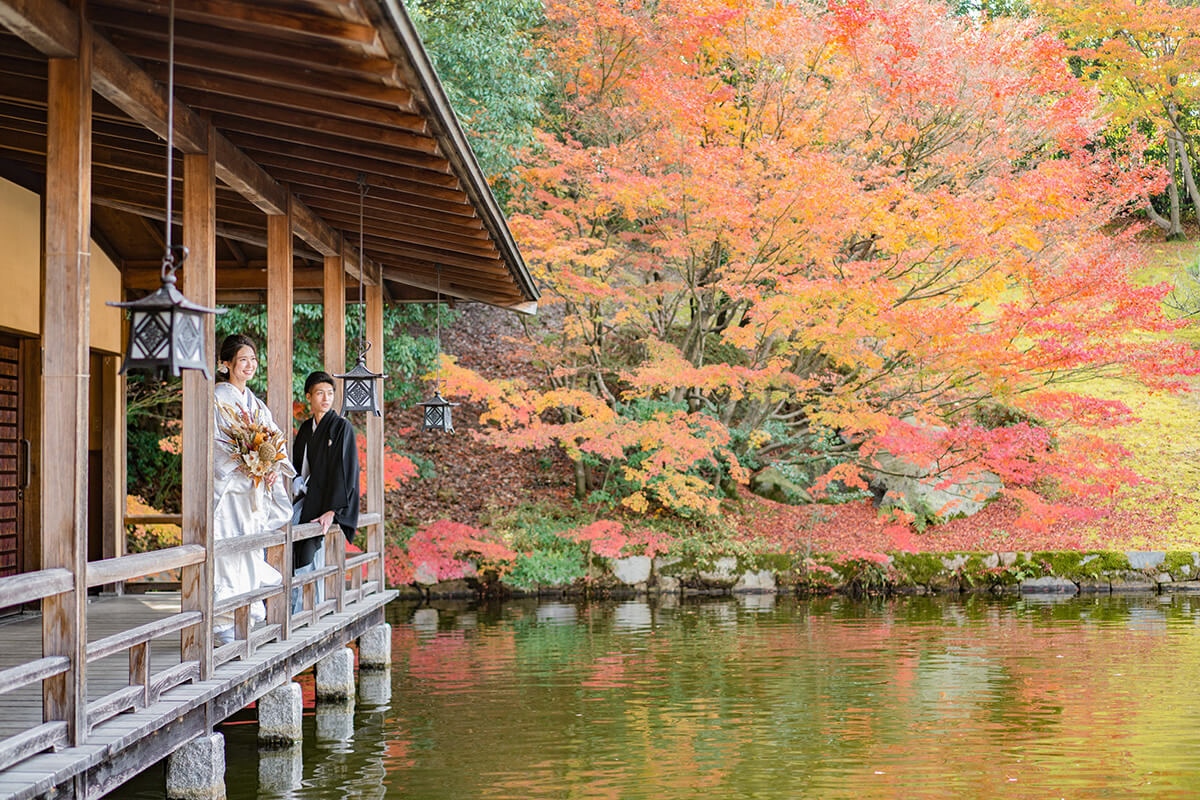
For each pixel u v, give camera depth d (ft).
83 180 13.30
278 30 13.53
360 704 27.17
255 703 28.12
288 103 16.79
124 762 14.05
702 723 24.72
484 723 24.88
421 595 52.42
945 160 51.55
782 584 53.36
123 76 15.01
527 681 30.17
